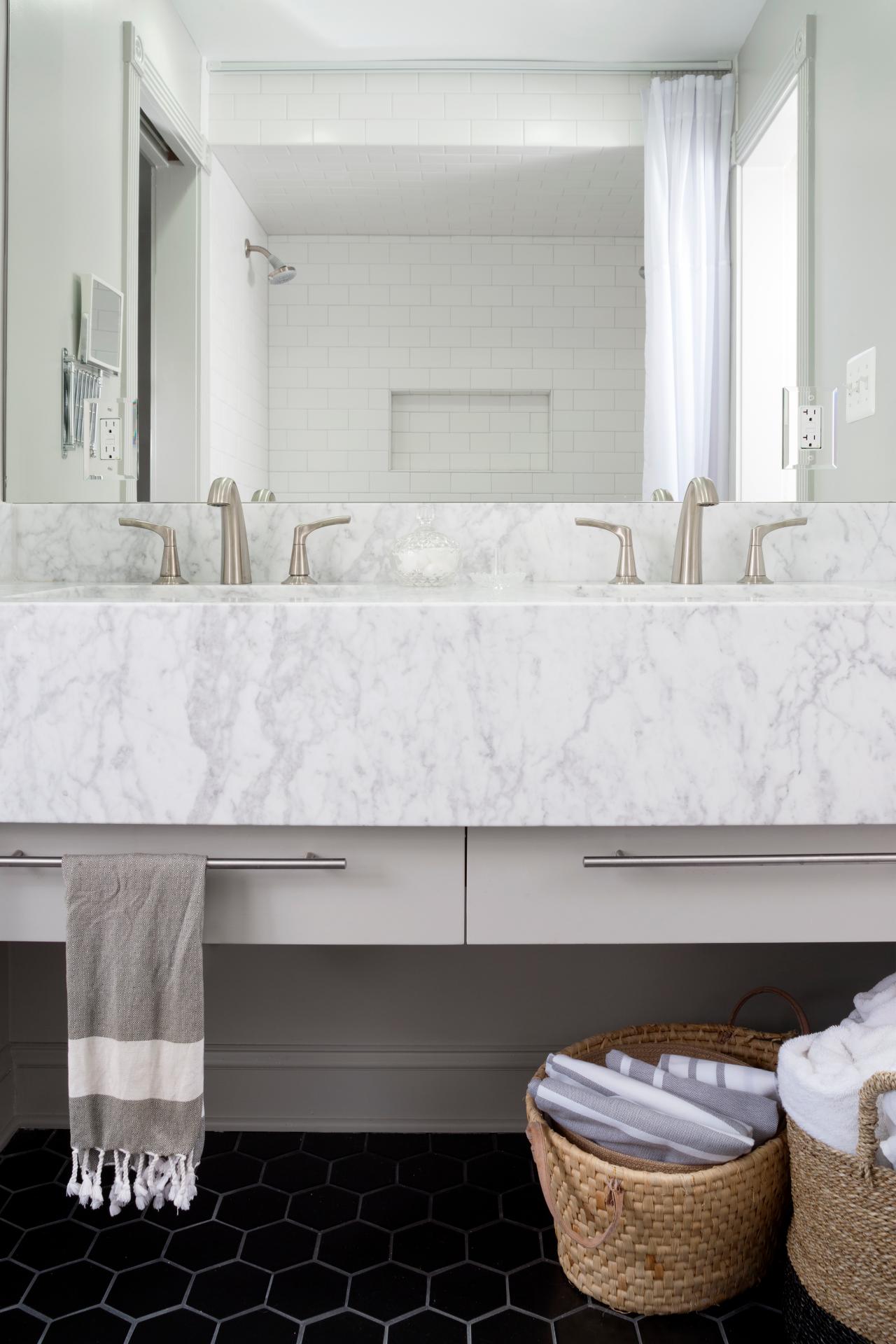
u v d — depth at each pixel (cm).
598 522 167
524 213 174
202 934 102
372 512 175
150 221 176
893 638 98
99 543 176
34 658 100
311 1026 167
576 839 103
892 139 172
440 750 99
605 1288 122
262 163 175
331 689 99
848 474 174
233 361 176
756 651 98
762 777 99
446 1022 167
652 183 174
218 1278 129
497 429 174
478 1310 123
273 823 100
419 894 104
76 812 100
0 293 176
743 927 104
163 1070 103
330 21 174
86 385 176
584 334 174
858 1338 105
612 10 173
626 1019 167
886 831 104
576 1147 125
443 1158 158
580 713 99
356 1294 126
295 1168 155
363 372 175
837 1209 106
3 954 166
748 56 172
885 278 173
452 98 174
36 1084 168
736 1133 121
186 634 99
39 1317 122
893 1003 121
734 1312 124
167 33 175
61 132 176
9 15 174
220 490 163
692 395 174
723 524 174
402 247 174
